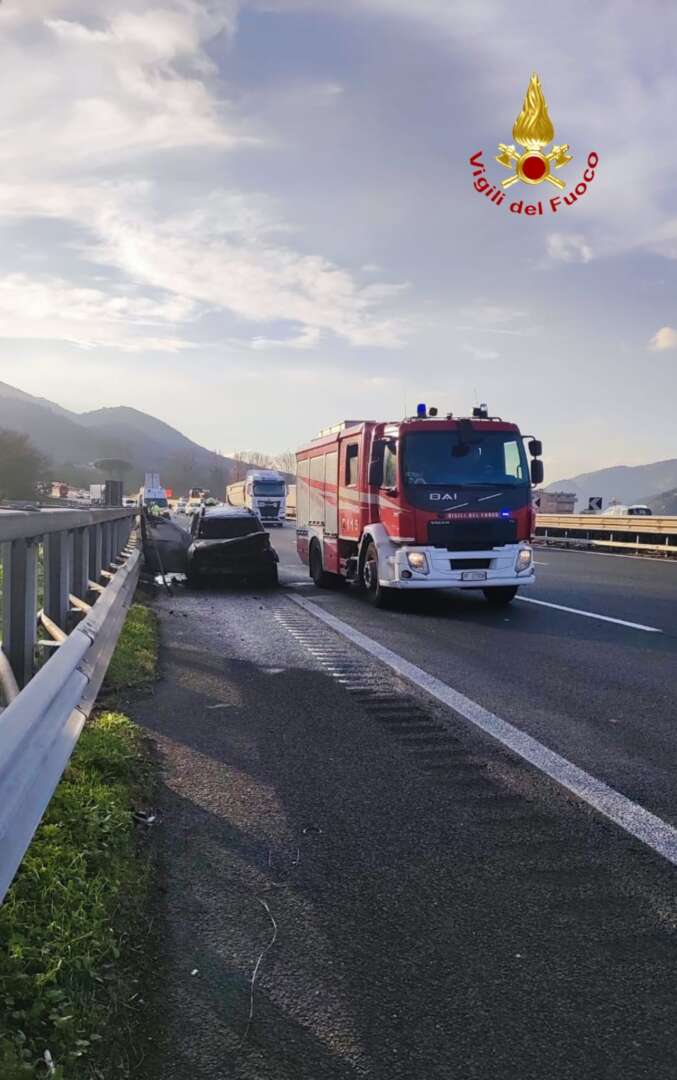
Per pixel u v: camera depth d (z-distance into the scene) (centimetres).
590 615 1264
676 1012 279
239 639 1020
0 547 552
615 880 376
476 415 1383
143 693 714
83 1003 264
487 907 351
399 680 791
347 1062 252
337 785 499
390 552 1293
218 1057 253
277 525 5262
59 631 554
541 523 3659
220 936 323
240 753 557
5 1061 221
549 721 645
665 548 2736
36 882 330
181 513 6619
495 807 465
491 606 1373
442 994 288
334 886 368
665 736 604
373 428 1387
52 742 320
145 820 432
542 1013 278
